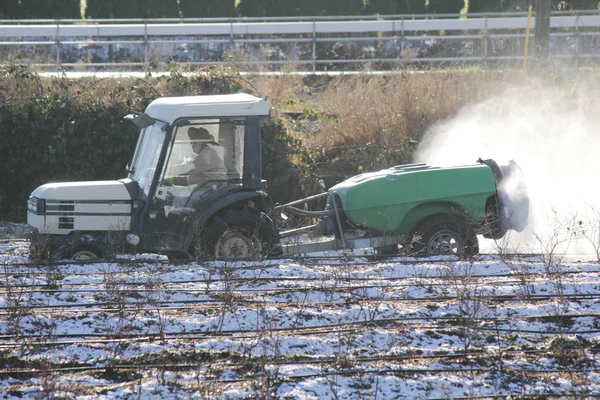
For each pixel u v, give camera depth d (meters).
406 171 39.06
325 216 39.44
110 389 23.27
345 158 62.22
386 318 29.86
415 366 25.23
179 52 93.62
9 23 105.00
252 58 81.62
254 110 37.22
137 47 94.50
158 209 36.88
